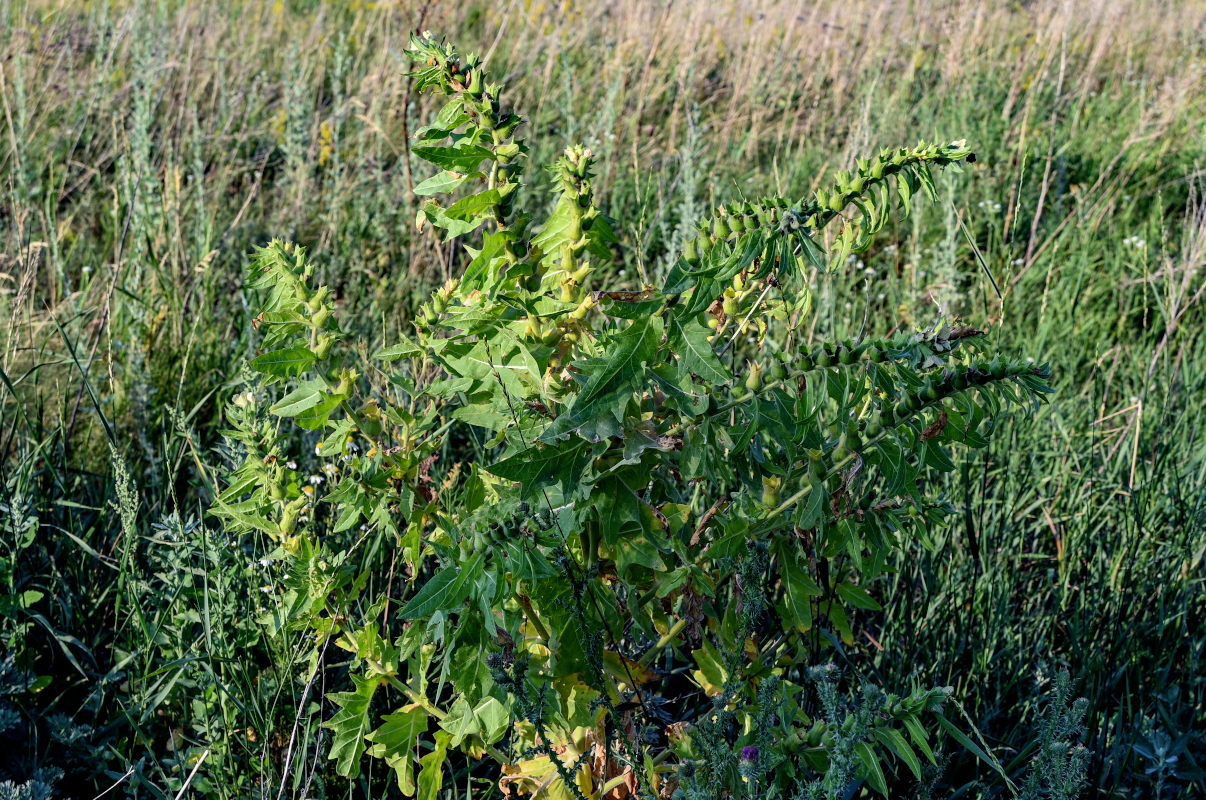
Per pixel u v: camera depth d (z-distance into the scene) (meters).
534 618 1.74
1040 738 1.81
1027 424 3.23
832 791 1.45
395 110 5.62
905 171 1.55
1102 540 2.96
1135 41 8.88
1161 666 2.58
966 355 1.58
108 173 5.30
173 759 2.24
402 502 1.72
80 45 6.44
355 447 2.10
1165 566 2.77
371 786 2.24
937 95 6.53
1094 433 3.29
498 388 1.73
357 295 3.97
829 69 6.94
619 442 1.62
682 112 6.14
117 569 2.57
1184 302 4.29
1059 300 4.31
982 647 2.49
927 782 2.03
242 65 6.33
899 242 5.11
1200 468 3.21
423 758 1.79
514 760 1.94
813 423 1.64
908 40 7.80
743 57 7.23
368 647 1.84
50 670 2.46
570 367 1.57
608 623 1.73
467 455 3.03
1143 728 2.28
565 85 5.47
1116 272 4.73
